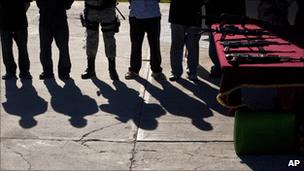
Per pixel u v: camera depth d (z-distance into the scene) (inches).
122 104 243.4
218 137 205.3
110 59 280.1
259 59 179.5
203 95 256.7
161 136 206.4
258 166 180.9
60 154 190.5
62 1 271.1
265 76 174.9
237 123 186.5
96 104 243.1
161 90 264.5
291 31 232.4
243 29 228.2
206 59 329.4
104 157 188.1
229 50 197.3
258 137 186.5
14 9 270.4
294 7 275.1
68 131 211.2
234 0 269.4
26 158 186.9
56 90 262.5
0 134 207.5
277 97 224.1
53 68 304.3
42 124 218.2
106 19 275.4
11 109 235.9
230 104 183.5
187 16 267.7
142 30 277.0
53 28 274.2
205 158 187.0
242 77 175.3
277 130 185.8
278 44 206.5
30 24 437.7
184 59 328.8
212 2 268.7
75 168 179.5
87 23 276.8
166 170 177.9
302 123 187.6
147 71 300.4
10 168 179.0
